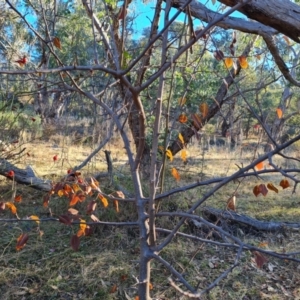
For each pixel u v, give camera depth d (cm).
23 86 366
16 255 333
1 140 456
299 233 412
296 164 729
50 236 370
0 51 362
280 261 351
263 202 518
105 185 425
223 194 524
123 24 167
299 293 303
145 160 431
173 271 142
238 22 299
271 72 307
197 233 381
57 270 316
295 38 278
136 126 423
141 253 163
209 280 313
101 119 503
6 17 396
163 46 150
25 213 409
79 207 393
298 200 536
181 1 246
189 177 512
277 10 258
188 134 446
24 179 468
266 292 304
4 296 283
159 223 375
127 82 119
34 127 551
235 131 732
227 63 159
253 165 143
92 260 331
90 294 291
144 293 163
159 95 153
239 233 397
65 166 614
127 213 381
